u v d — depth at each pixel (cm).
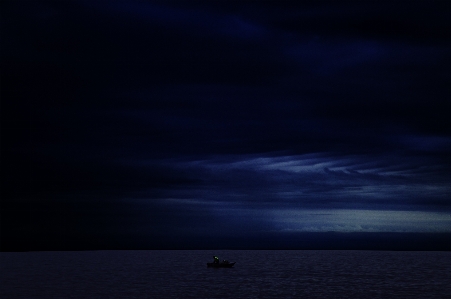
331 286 13500
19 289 12875
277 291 12344
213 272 18300
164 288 13000
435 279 15400
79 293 12006
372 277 16125
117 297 11331
